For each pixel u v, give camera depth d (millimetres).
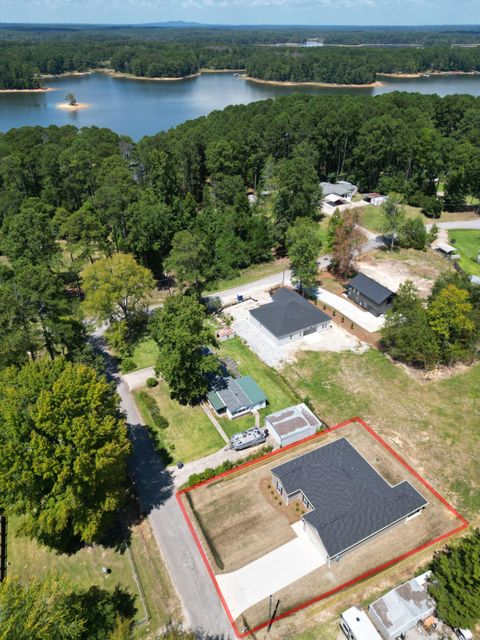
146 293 63219
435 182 113188
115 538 35375
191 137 113188
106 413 34344
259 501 38156
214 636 29281
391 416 46469
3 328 43250
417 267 76188
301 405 46906
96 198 75438
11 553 34594
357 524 34000
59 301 49062
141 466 41562
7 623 21453
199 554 34156
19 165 97000
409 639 28766
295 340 58531
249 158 113688
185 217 83062
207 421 46500
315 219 94438
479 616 27578
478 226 95500
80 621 24125
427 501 37156
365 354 55281
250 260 79062
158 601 31219
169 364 44219
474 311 52812
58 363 35469
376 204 105062
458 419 45750
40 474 28750
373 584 32062
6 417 29391
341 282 72938
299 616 30188
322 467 38625
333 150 120438
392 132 109750
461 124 127875
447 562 30047
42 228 68062
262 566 33219
